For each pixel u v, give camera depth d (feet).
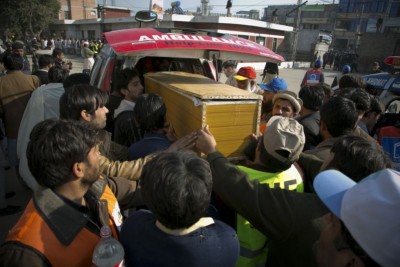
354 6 160.35
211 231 3.81
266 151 5.01
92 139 4.16
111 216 4.71
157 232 3.75
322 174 3.33
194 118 5.83
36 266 3.48
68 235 3.78
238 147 6.00
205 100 5.52
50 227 3.70
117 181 5.63
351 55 82.74
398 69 17.88
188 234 3.69
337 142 5.28
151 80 9.04
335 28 169.48
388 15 141.49
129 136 8.48
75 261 3.80
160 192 3.44
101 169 5.90
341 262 2.68
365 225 2.43
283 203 4.13
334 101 6.99
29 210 3.86
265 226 4.15
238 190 4.39
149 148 6.53
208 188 3.66
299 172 6.02
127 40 8.52
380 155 4.88
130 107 9.12
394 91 16.87
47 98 10.11
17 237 3.61
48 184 3.95
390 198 2.41
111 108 10.37
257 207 4.17
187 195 3.42
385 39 78.33
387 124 11.61
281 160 4.89
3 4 104.27
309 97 9.13
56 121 4.17
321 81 28.43
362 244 2.43
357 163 4.81
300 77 63.87
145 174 3.70
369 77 18.38
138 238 3.82
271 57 9.40
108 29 110.52
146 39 8.60
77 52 101.86
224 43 9.15
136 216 4.24
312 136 8.59
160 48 8.23
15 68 12.99
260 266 5.34
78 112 6.21
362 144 4.97
